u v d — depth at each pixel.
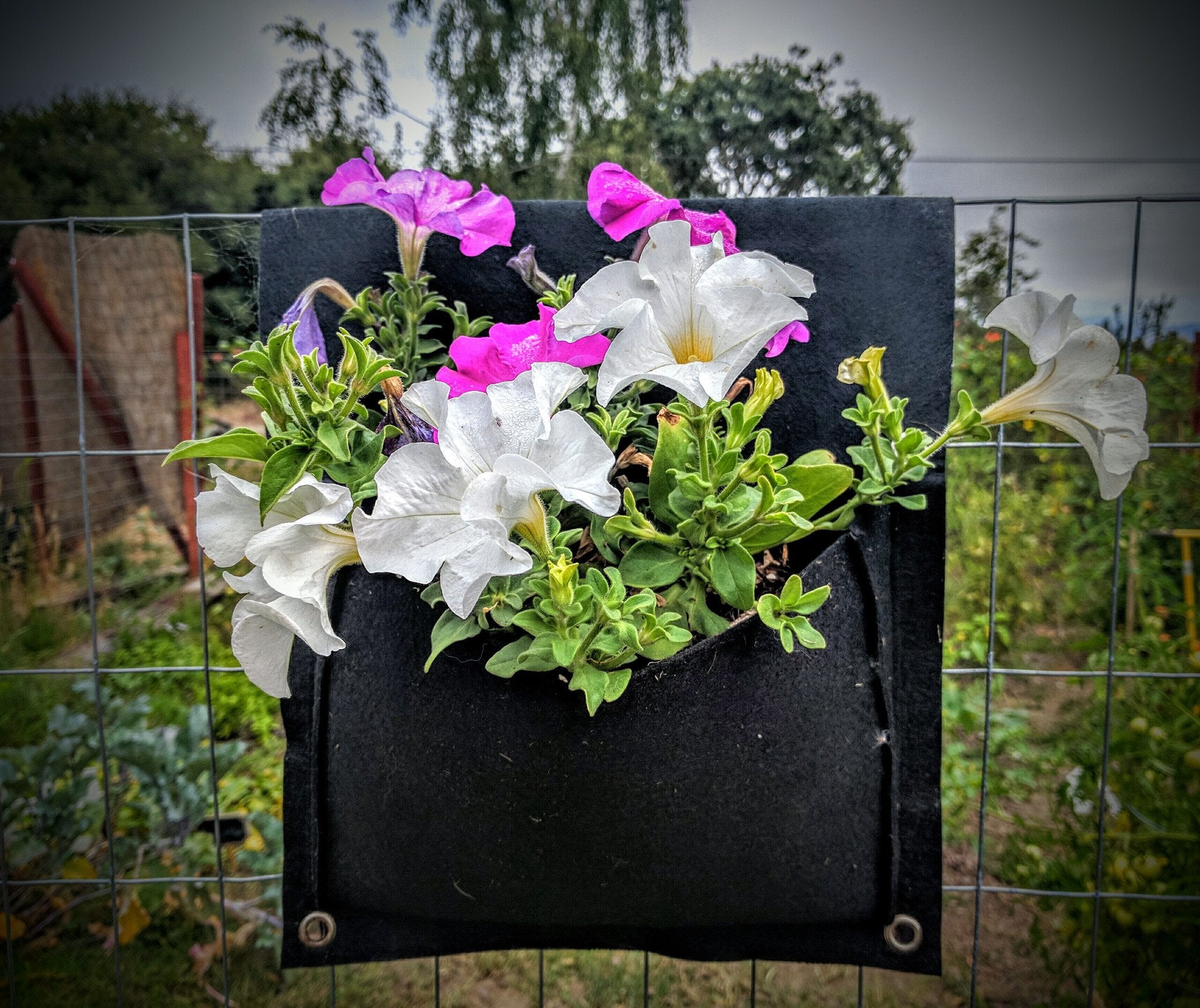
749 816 0.64
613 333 0.58
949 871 2.07
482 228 0.71
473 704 0.62
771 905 0.68
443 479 0.47
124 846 1.88
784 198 0.78
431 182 0.70
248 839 1.88
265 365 0.51
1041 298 0.58
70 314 3.48
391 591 0.64
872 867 0.70
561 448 0.48
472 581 0.45
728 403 0.67
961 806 2.16
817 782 0.65
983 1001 1.76
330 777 0.69
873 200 0.78
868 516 0.73
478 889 0.67
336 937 0.74
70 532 3.61
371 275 0.80
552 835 0.64
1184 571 2.60
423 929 0.74
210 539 0.54
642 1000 1.82
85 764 1.83
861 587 0.68
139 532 3.74
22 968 1.72
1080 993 1.68
